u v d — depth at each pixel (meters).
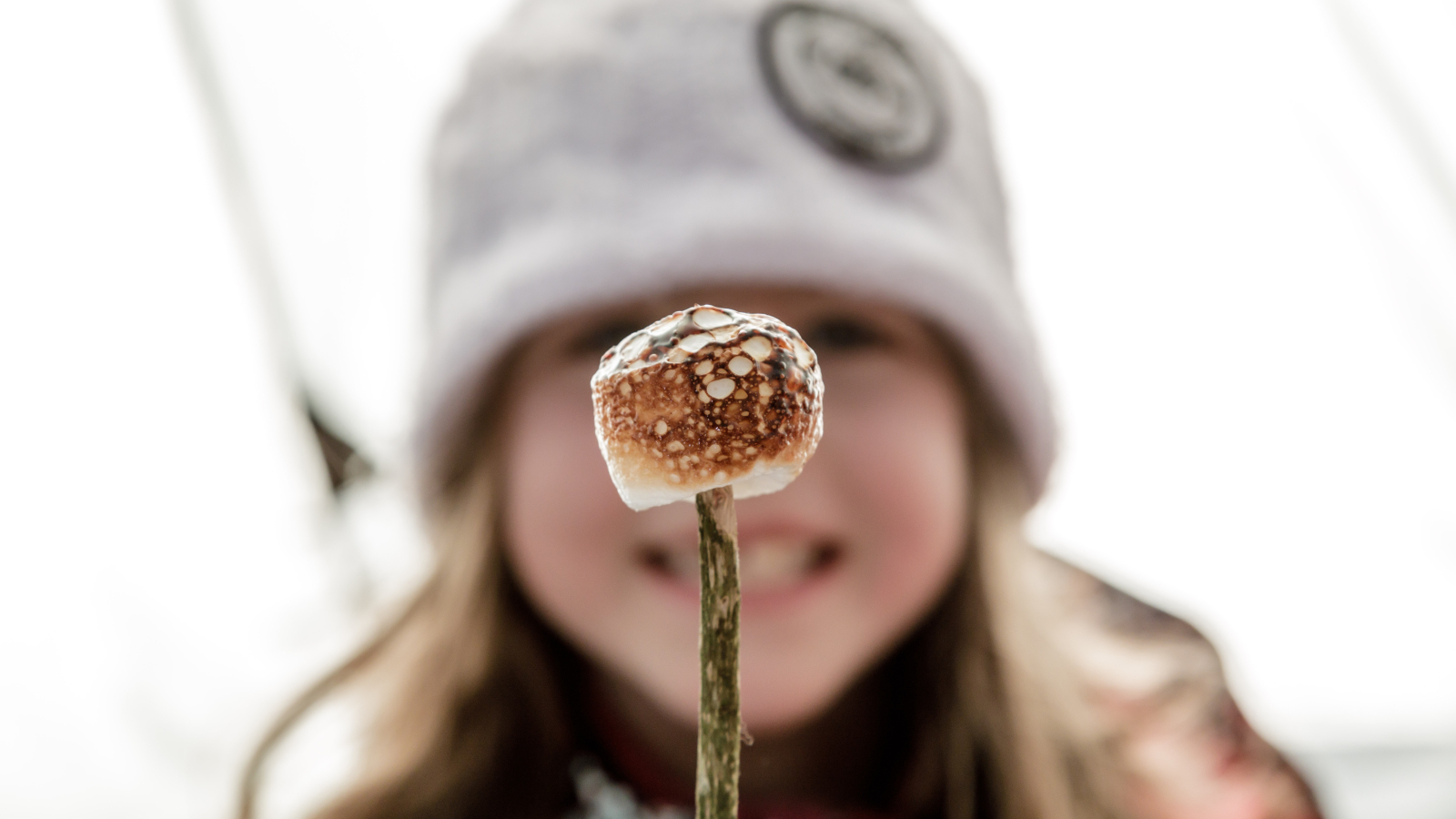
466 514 0.66
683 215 0.52
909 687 0.68
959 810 0.65
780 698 0.56
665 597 0.58
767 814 0.59
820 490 0.56
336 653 0.87
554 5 0.62
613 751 0.67
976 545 0.67
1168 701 0.78
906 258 0.54
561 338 0.59
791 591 0.56
